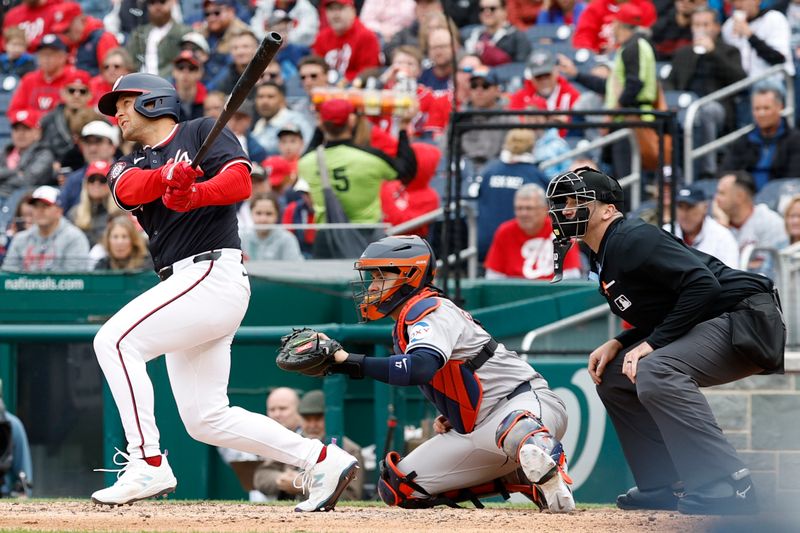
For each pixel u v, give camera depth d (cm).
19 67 4766
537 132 3591
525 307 2973
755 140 3606
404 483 1831
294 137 3644
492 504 2211
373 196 3209
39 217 3238
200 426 1748
